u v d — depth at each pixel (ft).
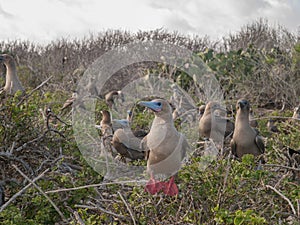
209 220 12.77
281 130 23.63
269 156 20.13
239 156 20.03
